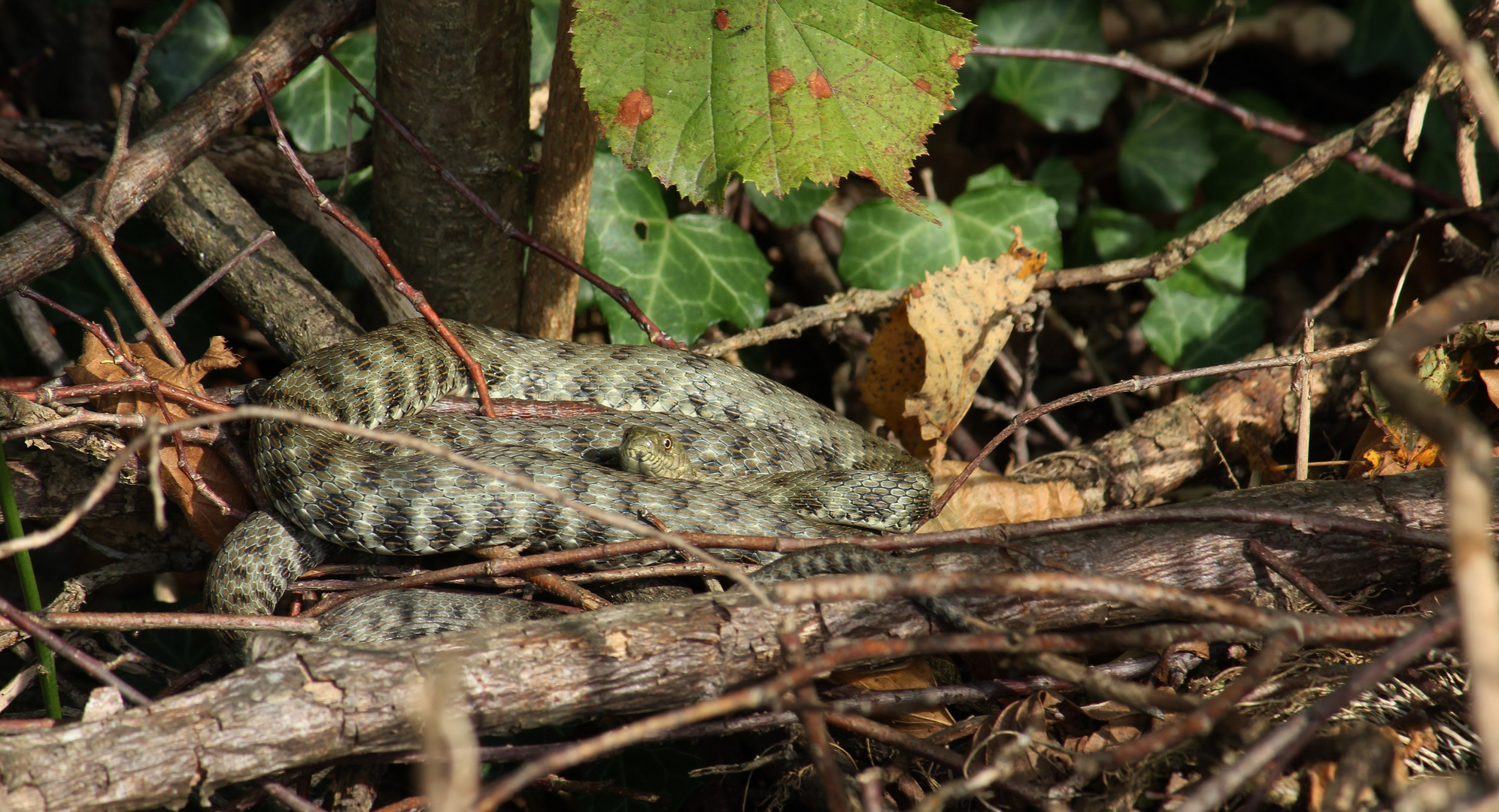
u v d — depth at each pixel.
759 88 6.27
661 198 9.23
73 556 8.80
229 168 8.33
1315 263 10.79
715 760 6.64
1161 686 5.82
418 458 7.09
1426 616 5.04
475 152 7.62
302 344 7.69
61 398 6.09
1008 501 7.82
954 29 6.16
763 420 8.67
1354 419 8.78
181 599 8.12
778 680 4.20
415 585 6.14
